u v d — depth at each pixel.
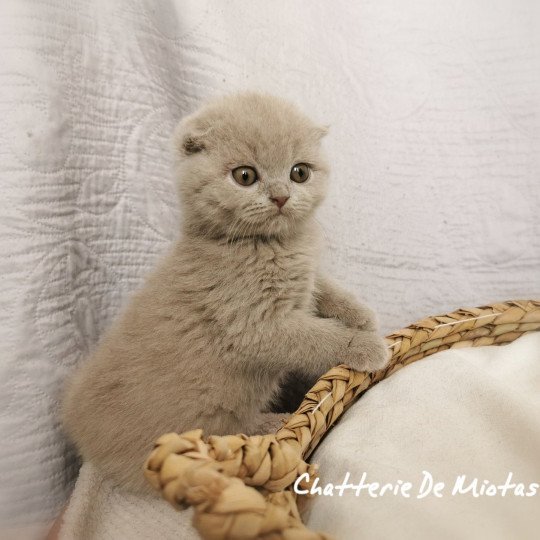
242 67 1.04
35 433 0.86
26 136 0.84
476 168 1.12
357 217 1.12
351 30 1.07
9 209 0.83
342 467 0.72
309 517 0.66
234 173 0.76
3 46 0.83
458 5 1.08
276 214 0.76
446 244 1.14
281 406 1.14
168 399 0.79
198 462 0.51
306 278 0.83
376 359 0.81
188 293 0.80
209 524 0.47
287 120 0.79
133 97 1.01
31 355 0.86
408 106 1.10
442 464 0.72
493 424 0.77
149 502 0.80
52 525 0.83
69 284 0.93
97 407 0.80
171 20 1.00
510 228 1.14
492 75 1.10
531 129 1.11
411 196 1.12
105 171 0.99
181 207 0.84
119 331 0.85
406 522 0.62
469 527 0.62
